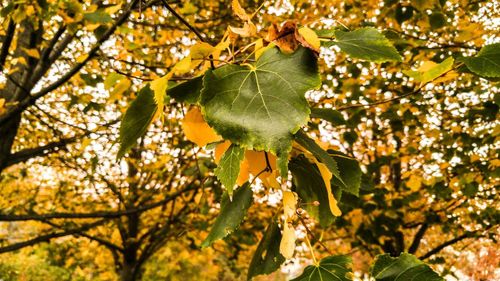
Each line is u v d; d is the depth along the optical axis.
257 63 0.60
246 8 4.07
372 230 5.16
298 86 0.55
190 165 5.66
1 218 4.31
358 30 0.71
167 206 8.34
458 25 4.18
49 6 2.82
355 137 4.10
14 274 11.92
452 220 5.64
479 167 4.48
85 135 3.78
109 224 7.93
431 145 5.05
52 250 8.78
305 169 0.82
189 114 0.75
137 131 0.74
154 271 11.84
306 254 5.60
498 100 2.82
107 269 10.07
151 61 4.35
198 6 4.69
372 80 4.32
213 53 0.68
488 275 7.79
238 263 9.66
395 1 3.05
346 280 0.62
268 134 0.52
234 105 0.56
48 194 7.57
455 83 4.25
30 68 4.16
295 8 4.71
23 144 5.84
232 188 0.63
